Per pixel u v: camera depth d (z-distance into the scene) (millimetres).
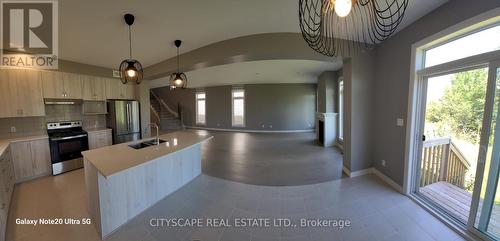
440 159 2973
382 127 3373
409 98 2752
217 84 10016
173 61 4086
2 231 2025
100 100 4625
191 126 11227
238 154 5430
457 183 2777
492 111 1838
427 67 2518
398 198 2805
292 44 3135
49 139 3732
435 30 2289
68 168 3951
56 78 3900
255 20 2684
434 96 2574
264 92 9703
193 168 3635
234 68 6012
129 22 2434
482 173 1929
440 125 2562
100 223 2053
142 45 3391
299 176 3734
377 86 3461
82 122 4586
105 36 2955
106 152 2529
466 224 2123
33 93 3611
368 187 3164
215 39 3301
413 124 2748
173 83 3365
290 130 9688
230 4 2250
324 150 5812
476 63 1958
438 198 2658
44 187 3232
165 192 2930
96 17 2406
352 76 3426
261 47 3154
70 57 3891
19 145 3396
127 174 2330
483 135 1908
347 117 3660
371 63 3484
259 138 7992
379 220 2312
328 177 3643
